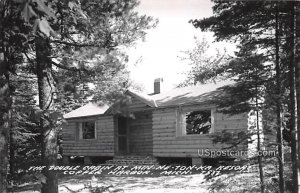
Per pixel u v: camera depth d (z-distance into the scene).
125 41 10.91
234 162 7.14
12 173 4.70
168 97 21.31
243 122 16.42
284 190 6.48
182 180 14.88
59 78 8.80
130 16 11.06
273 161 6.98
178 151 19.48
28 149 10.60
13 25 3.96
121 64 10.07
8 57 4.38
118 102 4.30
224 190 7.75
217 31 7.12
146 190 12.72
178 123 19.67
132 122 24.36
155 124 20.84
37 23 2.75
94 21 9.96
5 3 3.83
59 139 30.86
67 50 9.26
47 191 8.68
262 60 6.38
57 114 4.42
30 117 4.43
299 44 6.56
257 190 7.16
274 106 6.58
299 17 6.46
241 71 6.46
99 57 9.97
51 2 3.63
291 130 6.43
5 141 4.29
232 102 6.66
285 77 6.84
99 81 9.82
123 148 24.11
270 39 6.91
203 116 23.06
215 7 6.83
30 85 10.00
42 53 6.64
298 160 6.24
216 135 6.93
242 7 6.58
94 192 5.04
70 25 5.55
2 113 4.27
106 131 24.12
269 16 6.79
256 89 6.56
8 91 4.36
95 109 26.00
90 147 25.28
